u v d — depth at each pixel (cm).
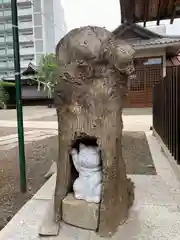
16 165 425
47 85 2039
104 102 181
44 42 3341
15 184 335
